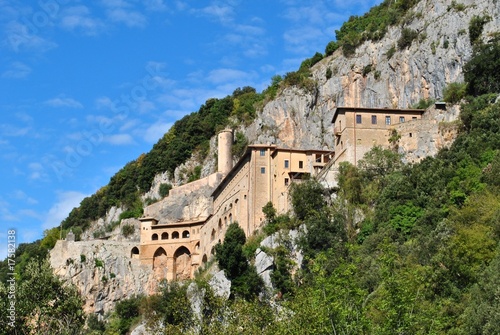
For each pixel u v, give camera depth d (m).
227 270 141.25
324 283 76.25
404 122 151.12
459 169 127.88
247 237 162.00
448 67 178.12
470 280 93.06
